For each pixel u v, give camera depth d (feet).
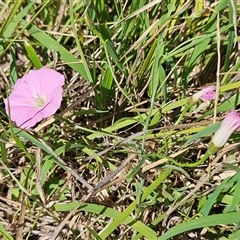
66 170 1.78
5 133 1.77
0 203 1.82
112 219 1.75
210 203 1.67
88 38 1.97
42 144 1.72
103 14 1.92
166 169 1.72
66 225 1.76
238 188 1.66
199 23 1.90
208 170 1.69
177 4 1.90
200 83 1.92
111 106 1.90
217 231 1.75
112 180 1.79
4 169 1.84
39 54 2.02
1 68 1.93
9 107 1.66
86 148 1.80
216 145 1.58
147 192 1.68
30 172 1.81
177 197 1.73
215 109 1.66
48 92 1.72
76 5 1.99
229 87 1.74
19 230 1.73
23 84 1.75
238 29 1.89
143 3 1.89
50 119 1.80
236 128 1.57
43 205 1.71
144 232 1.67
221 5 1.81
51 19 2.03
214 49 1.90
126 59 1.87
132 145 1.74
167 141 1.79
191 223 1.63
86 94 1.82
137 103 1.89
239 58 1.82
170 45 1.86
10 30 1.92
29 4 1.94
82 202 1.69
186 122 1.87
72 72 1.99
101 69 1.86
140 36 1.88
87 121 1.92
